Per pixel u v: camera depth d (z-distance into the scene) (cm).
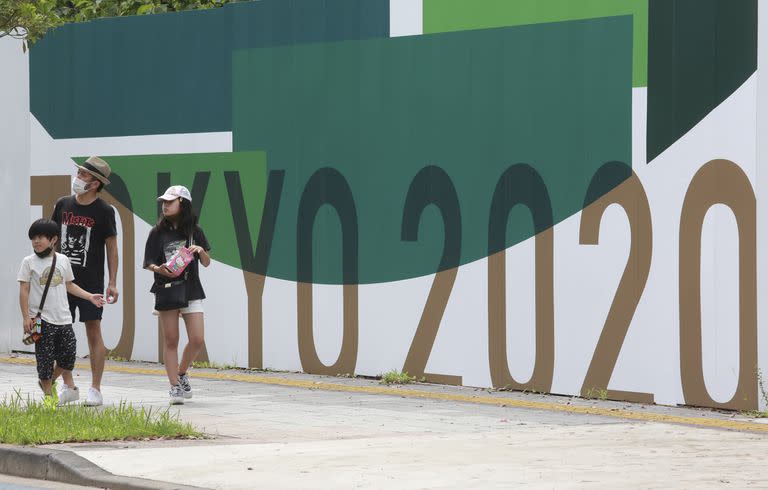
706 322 2352
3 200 3444
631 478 1678
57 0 4219
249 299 3031
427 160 2738
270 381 2836
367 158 2830
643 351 2438
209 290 3100
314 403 2494
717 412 2325
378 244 2817
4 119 3441
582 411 2361
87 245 2481
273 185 2986
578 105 2517
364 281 2842
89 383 2812
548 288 2566
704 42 2342
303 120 2933
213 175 3081
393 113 2789
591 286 2506
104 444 1969
